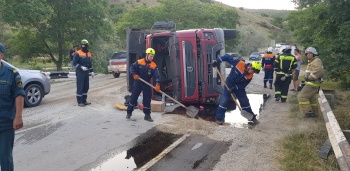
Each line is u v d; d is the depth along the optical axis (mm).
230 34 9930
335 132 4848
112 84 14352
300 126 6574
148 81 7078
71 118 7262
